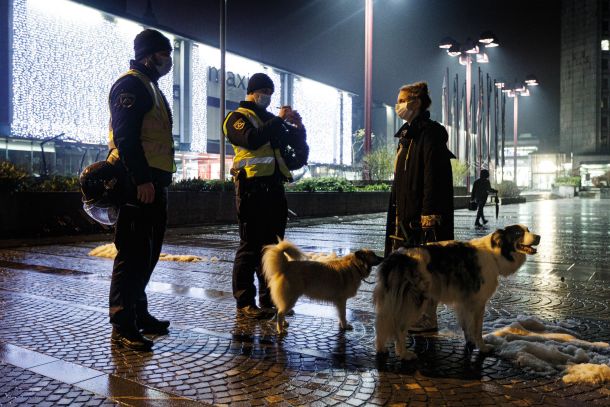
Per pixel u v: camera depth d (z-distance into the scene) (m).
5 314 5.27
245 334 4.61
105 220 4.45
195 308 5.60
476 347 4.20
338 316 4.83
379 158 33.09
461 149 43.50
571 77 90.81
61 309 5.48
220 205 18.33
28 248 10.81
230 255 9.91
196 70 46.69
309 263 4.69
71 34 35.38
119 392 3.30
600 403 3.16
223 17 21.28
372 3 29.09
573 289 6.71
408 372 3.69
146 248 4.28
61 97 34.97
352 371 3.70
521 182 103.19
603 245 11.78
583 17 89.12
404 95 4.65
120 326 4.19
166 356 4.00
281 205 5.47
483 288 4.04
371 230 15.76
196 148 46.78
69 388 3.36
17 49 32.56
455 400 3.21
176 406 3.09
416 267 3.88
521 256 4.14
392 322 3.90
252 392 3.31
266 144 5.36
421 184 4.54
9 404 3.11
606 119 88.38
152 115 4.31
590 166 85.94
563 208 31.42
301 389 3.37
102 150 37.69
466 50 35.81
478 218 17.33
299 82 61.09
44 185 13.59
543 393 3.31
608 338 4.54
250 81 5.47
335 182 27.98
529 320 4.79
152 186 4.10
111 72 38.03
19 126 32.88
